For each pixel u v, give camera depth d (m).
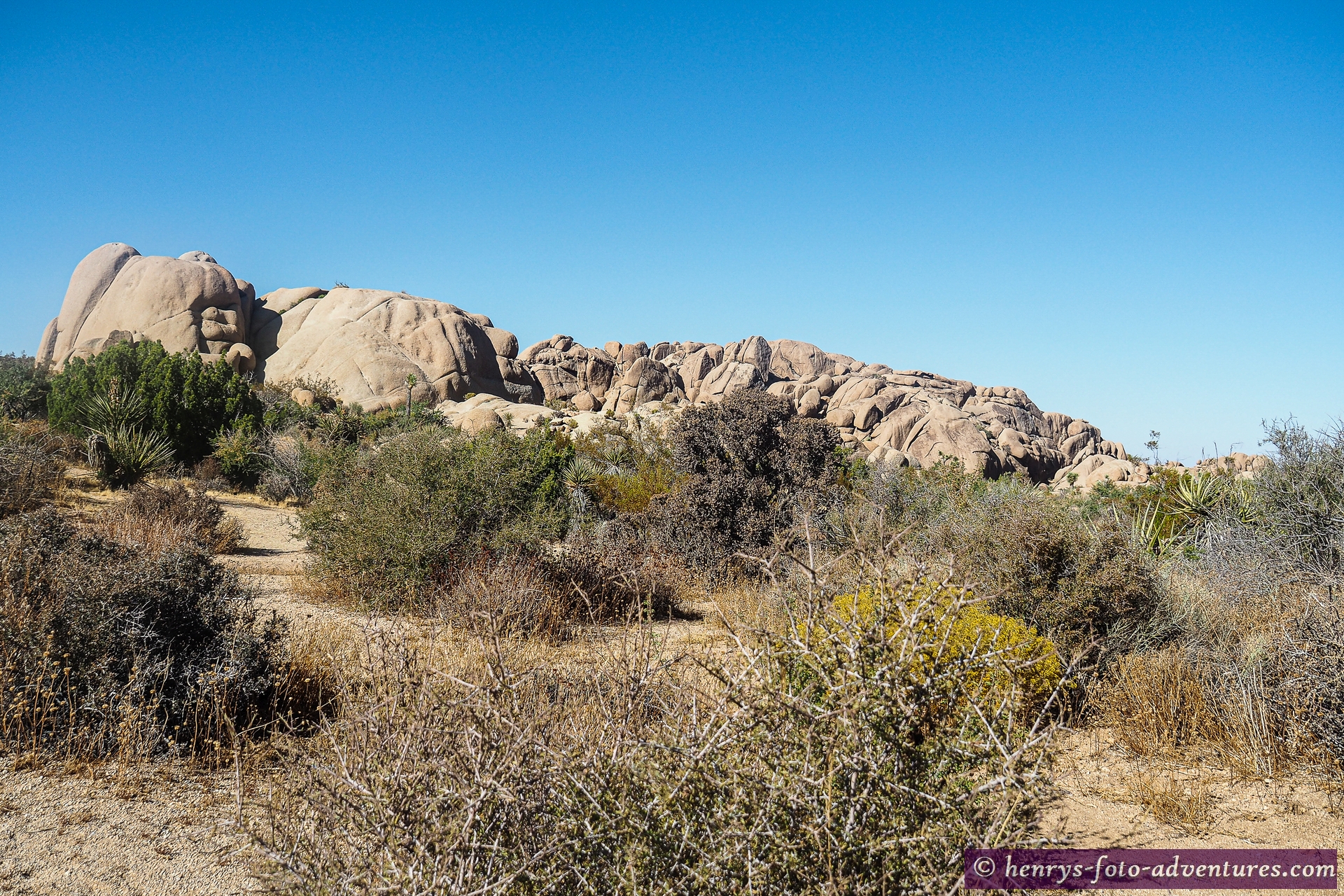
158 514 12.05
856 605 2.62
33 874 3.35
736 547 11.33
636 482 15.38
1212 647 6.39
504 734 2.46
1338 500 9.16
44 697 4.65
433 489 9.59
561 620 7.97
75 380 20.53
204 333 46.56
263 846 2.62
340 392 46.88
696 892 2.20
